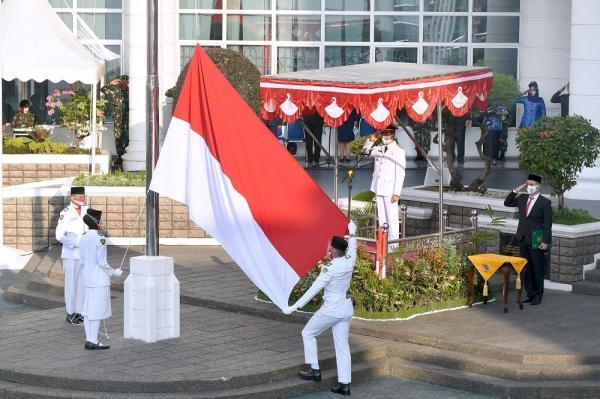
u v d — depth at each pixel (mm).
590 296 21016
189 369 16250
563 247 21375
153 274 17672
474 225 21047
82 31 36562
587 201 26828
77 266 19000
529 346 17234
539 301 20203
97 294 17266
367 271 19062
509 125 36469
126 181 26594
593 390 16109
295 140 36062
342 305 16078
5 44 30734
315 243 17344
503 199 23125
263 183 17469
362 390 16531
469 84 20234
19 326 18859
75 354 17031
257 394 15812
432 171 26750
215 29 37125
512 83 35000
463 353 17297
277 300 16875
